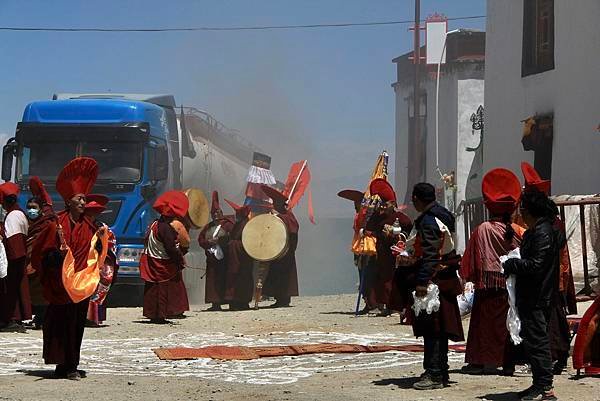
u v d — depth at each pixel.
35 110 27.77
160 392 12.28
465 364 14.83
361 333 19.78
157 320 22.20
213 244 26.12
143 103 28.03
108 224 27.02
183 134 32.31
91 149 27.39
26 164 27.47
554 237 11.51
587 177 28.03
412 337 19.06
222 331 20.28
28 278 20.20
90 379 13.41
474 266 13.62
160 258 22.14
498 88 33.75
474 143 61.78
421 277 12.28
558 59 29.83
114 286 29.66
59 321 13.31
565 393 11.93
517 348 13.33
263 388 12.60
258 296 26.22
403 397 11.81
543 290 11.41
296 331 20.19
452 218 12.51
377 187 22.98
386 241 23.06
